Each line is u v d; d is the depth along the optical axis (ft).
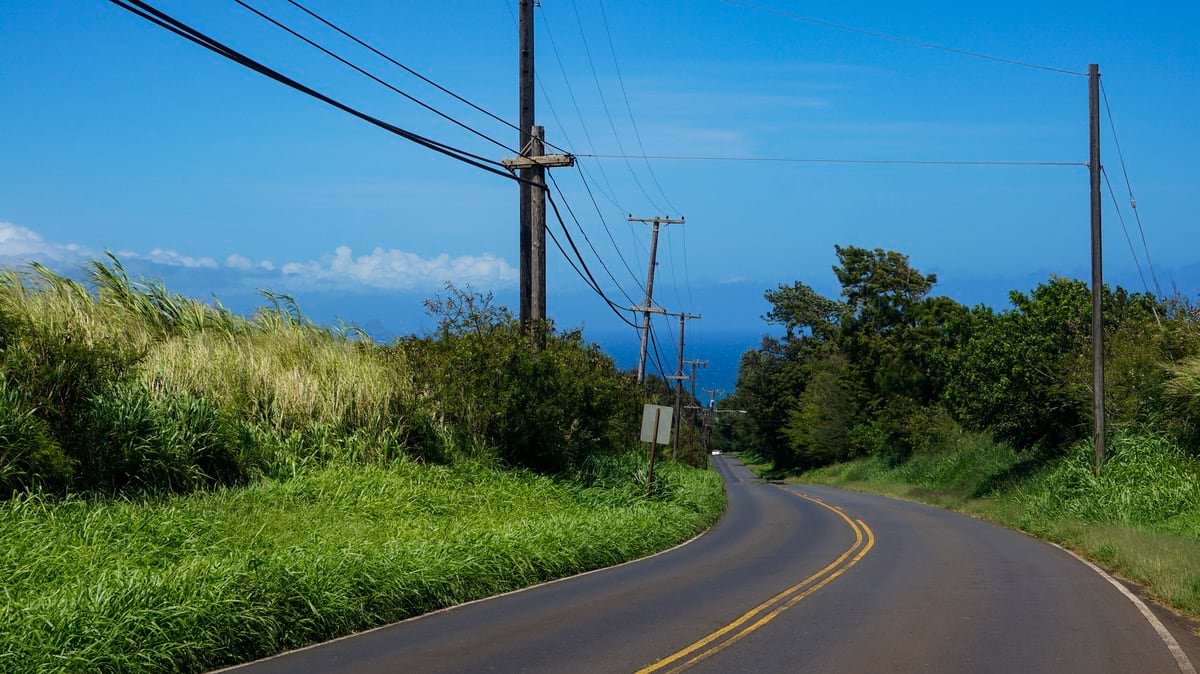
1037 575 52.01
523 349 77.56
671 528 73.97
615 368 95.35
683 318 196.95
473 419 76.38
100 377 48.98
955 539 74.84
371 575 38.45
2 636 25.67
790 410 267.39
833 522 93.50
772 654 31.01
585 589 46.39
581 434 83.97
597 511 73.10
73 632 26.71
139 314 65.82
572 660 30.22
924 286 215.10
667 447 193.57
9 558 34.17
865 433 215.10
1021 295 116.78
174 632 28.76
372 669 29.12
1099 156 86.74
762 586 47.21
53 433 45.01
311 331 76.28
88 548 36.78
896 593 44.68
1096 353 87.04
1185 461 78.48
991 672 28.66
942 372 180.65
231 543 41.42
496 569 46.50
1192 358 80.94
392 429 68.80
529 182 73.67
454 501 61.67
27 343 47.32
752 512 109.40
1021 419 110.52
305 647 32.68
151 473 48.75
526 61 73.72
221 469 54.34
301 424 63.57
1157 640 33.58
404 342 78.13
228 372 62.59
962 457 148.15
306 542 42.75
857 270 218.59
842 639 33.45
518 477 74.28
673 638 33.63
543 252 76.69
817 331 274.57
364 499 55.57
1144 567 50.52
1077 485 85.25
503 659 30.40
